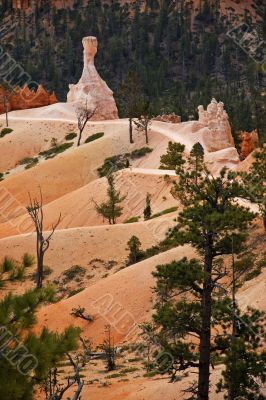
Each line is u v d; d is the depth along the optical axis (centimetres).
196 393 3662
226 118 12256
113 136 13675
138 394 4222
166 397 4106
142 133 13525
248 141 13038
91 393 4397
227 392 3716
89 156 13075
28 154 15375
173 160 10356
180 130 13225
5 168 15088
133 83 13962
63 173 12575
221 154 10562
